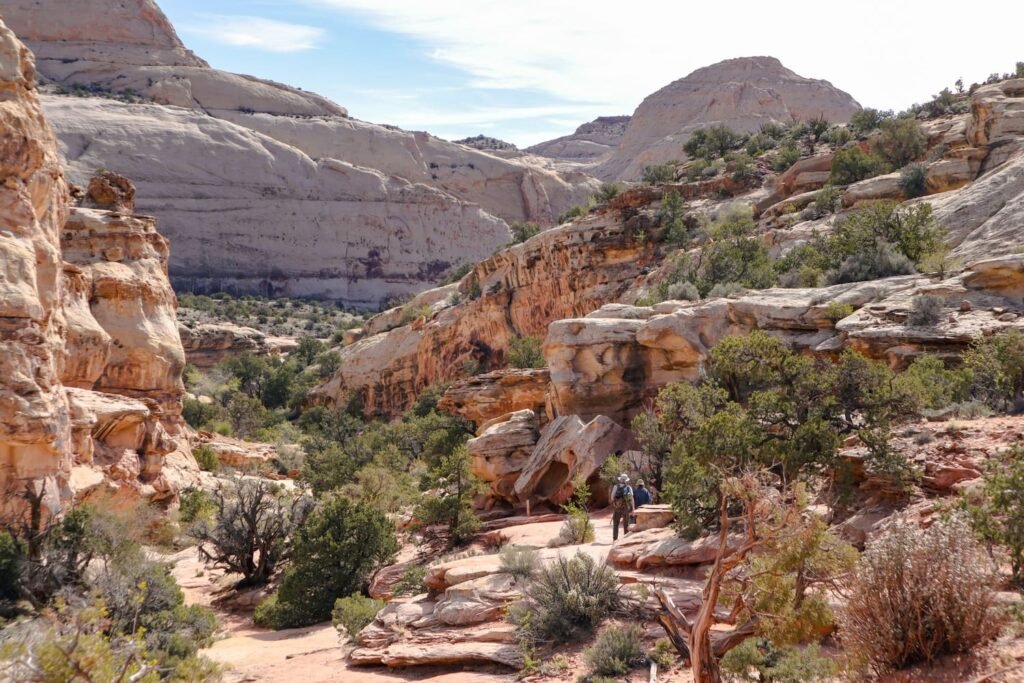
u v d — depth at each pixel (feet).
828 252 126.21
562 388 98.94
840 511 47.65
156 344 144.05
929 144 208.74
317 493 129.70
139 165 610.24
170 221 610.65
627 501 61.41
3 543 67.31
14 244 91.61
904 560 28.53
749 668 34.06
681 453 54.34
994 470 37.47
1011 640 27.94
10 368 87.40
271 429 269.03
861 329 83.61
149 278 147.74
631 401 97.40
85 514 74.08
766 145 297.53
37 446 88.69
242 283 628.28
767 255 158.71
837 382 55.31
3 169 94.32
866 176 201.46
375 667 47.16
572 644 43.01
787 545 28.91
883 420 49.67
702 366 89.51
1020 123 165.99
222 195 633.20
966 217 117.91
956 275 90.02
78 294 131.54
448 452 123.44
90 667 29.07
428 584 55.06
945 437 50.62
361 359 301.02
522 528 76.69
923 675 27.32
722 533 29.71
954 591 28.02
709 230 197.47
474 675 42.24
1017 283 82.33
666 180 298.76
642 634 41.42
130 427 124.88
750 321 93.40
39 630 43.93
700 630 29.09
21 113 96.17
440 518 77.25
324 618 73.15
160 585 64.69
